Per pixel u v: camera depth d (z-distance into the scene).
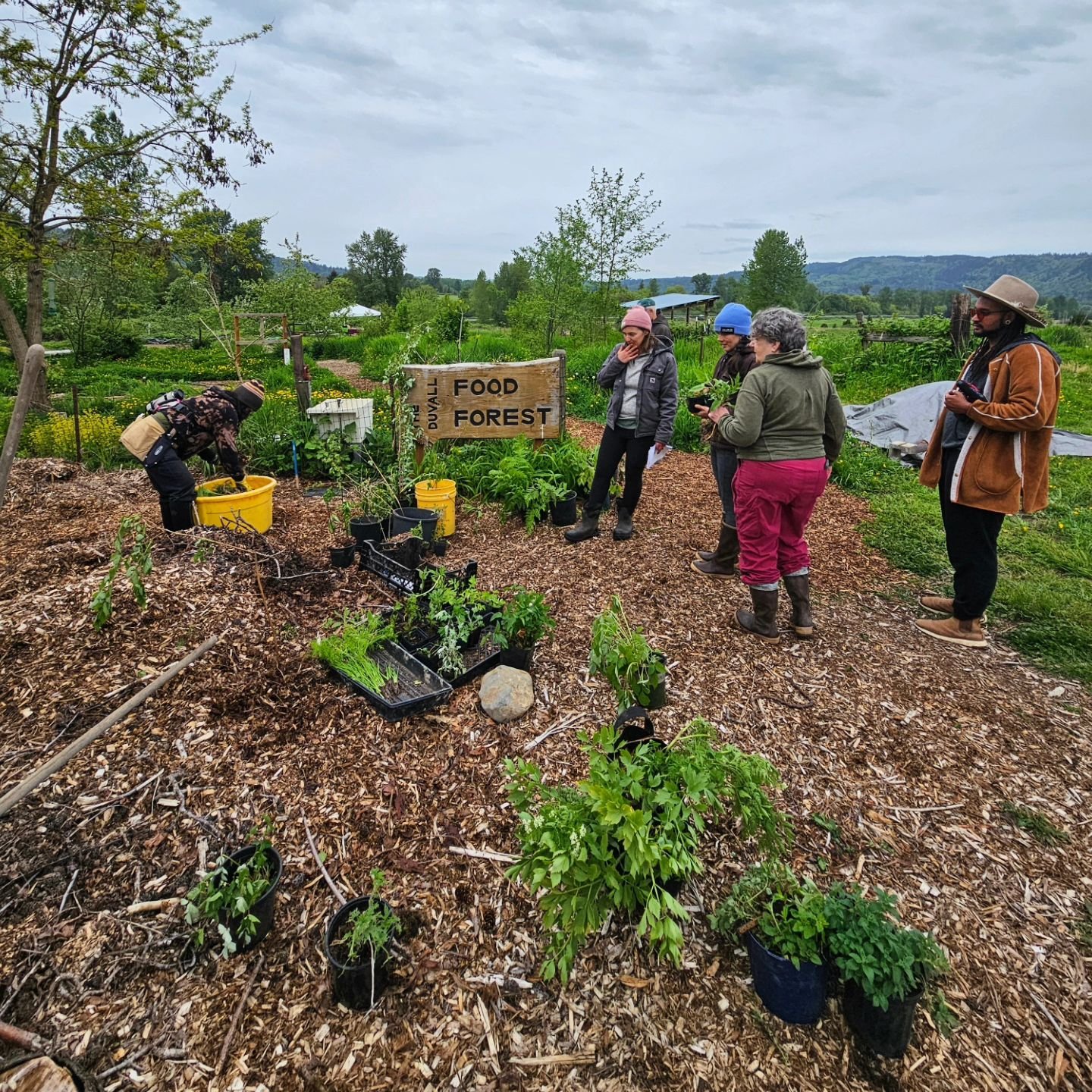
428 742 2.97
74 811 2.46
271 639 3.46
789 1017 1.93
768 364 3.48
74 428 8.31
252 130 15.09
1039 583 4.88
